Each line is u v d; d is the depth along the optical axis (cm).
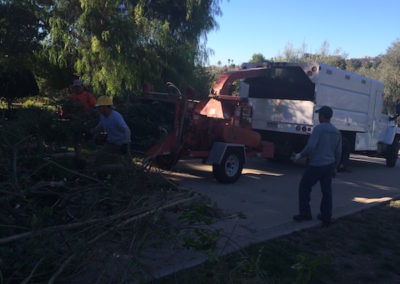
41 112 672
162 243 438
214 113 981
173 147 879
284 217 700
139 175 507
